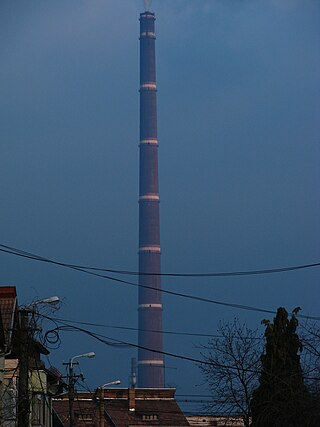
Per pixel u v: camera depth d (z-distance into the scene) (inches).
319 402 1483.8
